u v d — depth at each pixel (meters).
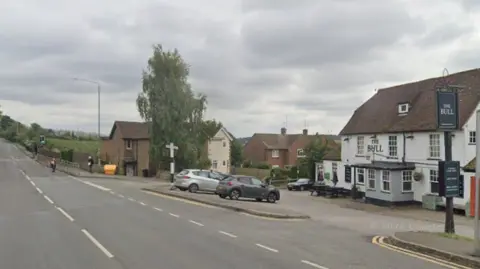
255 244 13.47
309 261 11.19
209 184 35.47
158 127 59.47
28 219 18.77
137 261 10.87
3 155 91.69
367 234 16.70
